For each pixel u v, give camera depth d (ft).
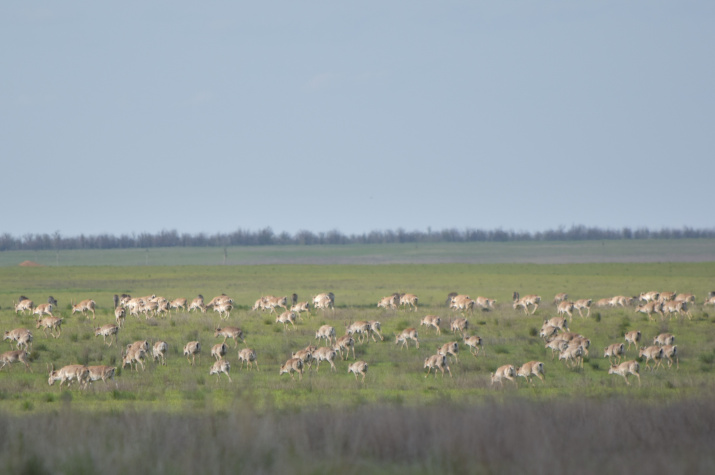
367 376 342.85
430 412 187.21
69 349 426.51
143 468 135.74
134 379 327.67
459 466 141.79
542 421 173.17
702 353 403.75
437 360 342.03
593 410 192.95
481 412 183.01
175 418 186.80
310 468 136.67
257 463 140.46
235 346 440.45
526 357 398.83
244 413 165.48
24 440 153.99
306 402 259.19
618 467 140.36
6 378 336.49
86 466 136.05
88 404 262.67
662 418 184.14
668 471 139.13
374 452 157.48
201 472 135.23
